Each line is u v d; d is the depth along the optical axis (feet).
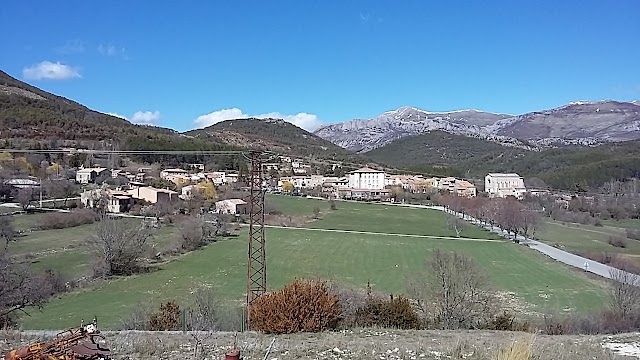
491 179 360.48
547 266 176.14
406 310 76.74
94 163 330.95
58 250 169.89
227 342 47.37
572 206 276.41
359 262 180.24
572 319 99.09
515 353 34.53
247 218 268.21
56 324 98.17
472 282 100.53
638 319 97.66
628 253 194.29
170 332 57.98
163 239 202.69
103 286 135.85
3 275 101.24
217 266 167.02
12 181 249.14
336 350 44.91
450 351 44.01
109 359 36.91
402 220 292.40
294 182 386.32
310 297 63.21
